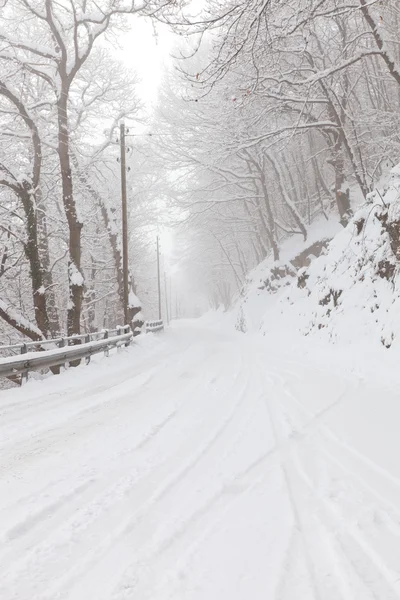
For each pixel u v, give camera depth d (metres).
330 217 33.59
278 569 2.55
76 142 20.83
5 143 18.83
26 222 16.39
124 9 16.31
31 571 2.58
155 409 7.16
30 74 18.55
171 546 2.83
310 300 19.31
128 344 18.86
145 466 4.40
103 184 27.16
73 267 16.86
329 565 2.58
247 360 14.09
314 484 3.83
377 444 4.89
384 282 12.37
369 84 29.70
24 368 9.65
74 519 3.25
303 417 6.24
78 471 4.30
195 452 4.81
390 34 21.75
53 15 17.00
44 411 7.14
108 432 5.78
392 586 2.38
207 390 8.80
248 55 9.66
